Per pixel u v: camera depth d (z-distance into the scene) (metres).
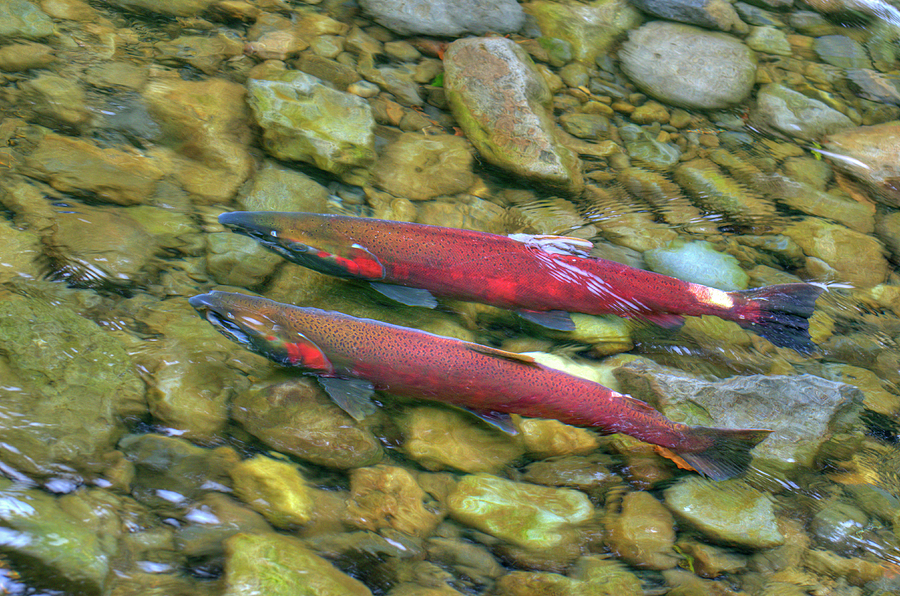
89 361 2.52
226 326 2.58
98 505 2.44
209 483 2.49
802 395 2.63
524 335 2.70
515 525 2.52
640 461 2.59
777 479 2.59
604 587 2.48
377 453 2.55
